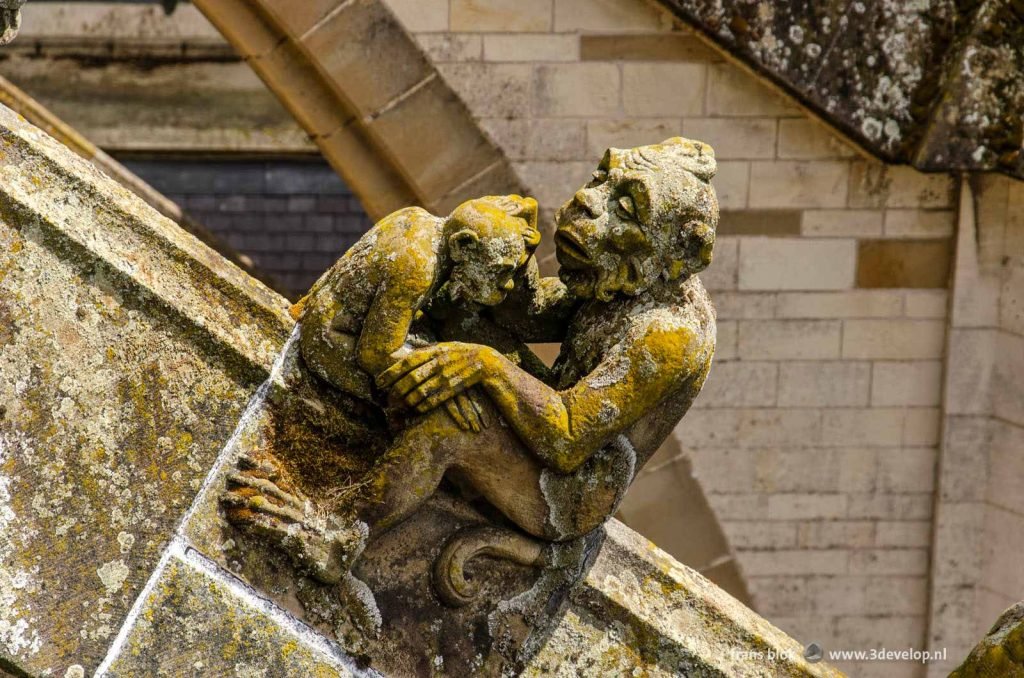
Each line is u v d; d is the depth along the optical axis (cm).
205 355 666
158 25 2195
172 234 669
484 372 652
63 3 2181
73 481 639
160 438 657
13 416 628
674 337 662
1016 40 1257
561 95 1290
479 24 1267
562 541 718
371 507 666
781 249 1368
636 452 696
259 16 1256
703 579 809
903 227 1374
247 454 669
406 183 1324
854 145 1330
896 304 1397
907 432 1438
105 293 646
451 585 701
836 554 1470
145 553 652
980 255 1379
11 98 1445
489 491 684
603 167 670
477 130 1290
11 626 625
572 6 1274
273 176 2308
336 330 671
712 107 1311
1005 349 1404
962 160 1281
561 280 696
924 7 1262
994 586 1468
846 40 1265
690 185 654
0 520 625
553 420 654
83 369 642
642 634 764
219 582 664
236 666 666
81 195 646
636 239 654
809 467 1438
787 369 1406
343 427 684
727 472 1434
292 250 2309
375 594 698
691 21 1259
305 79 1290
